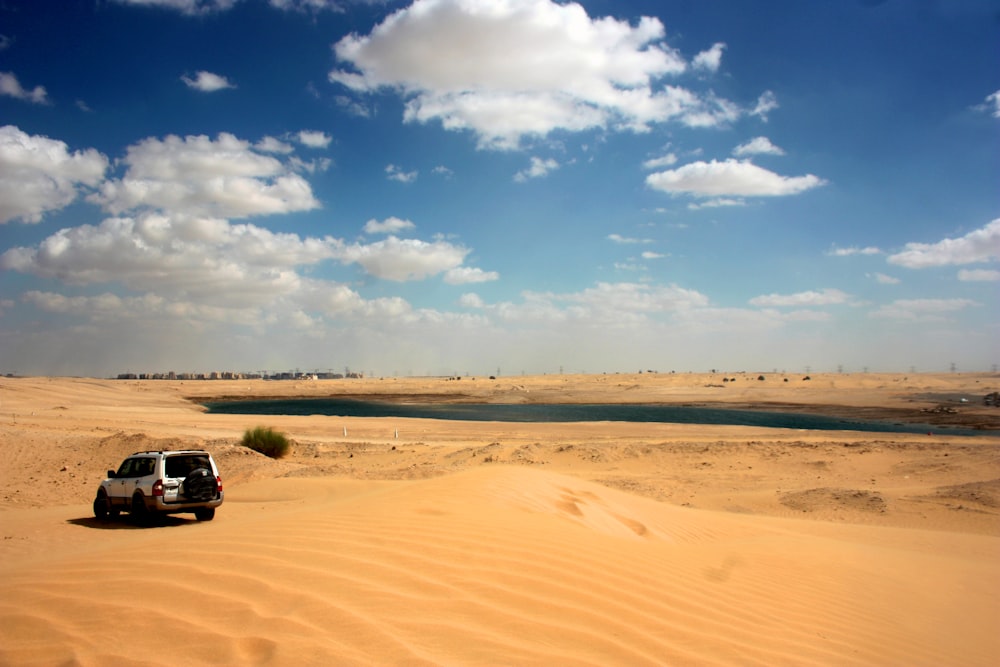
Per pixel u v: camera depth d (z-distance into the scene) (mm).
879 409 78875
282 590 4031
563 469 22969
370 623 3615
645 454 25438
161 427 38781
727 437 35094
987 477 20344
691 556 6805
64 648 3336
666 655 3730
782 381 150750
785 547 9062
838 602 6152
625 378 185000
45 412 49594
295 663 3113
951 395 99188
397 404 104812
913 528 14188
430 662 3227
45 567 4699
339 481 18891
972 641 5699
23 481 20234
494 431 41031
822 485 20031
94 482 20859
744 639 4301
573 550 5500
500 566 4820
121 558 4789
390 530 5633
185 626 3549
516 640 3617
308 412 80250
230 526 6168
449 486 8617
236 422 46531
